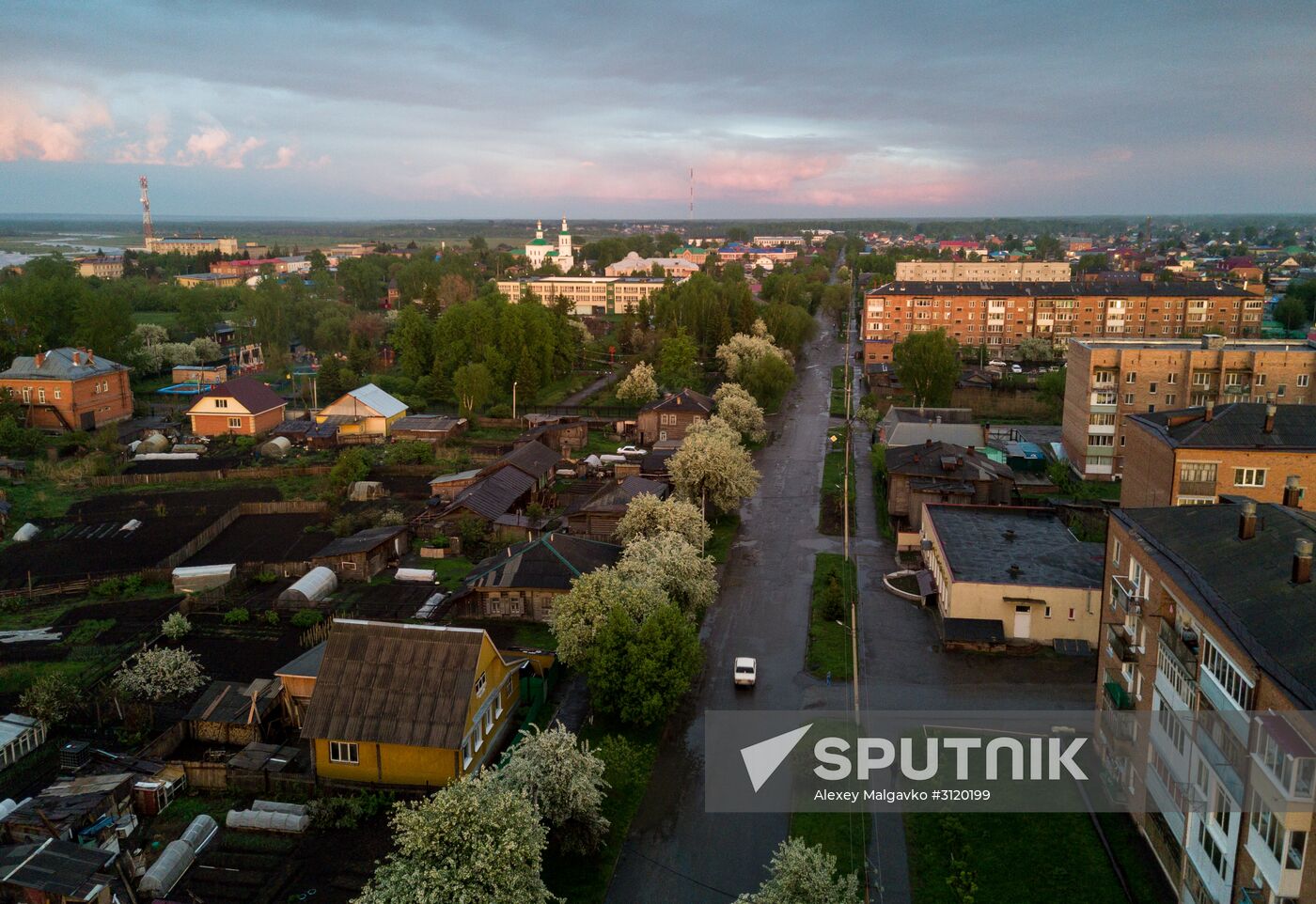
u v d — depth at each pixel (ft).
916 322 597.93
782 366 446.19
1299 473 202.08
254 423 380.17
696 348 532.73
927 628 205.26
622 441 391.45
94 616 209.46
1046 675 182.09
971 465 275.59
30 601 217.56
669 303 625.41
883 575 237.04
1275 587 108.37
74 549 252.42
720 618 210.79
